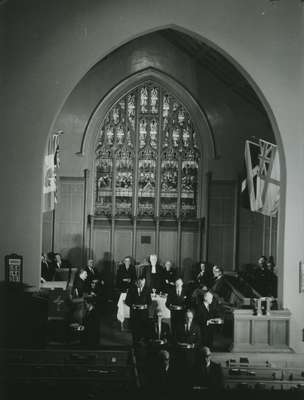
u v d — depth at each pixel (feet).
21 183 59.67
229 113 82.33
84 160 82.02
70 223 82.07
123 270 74.64
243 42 59.52
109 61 81.46
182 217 83.56
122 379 45.19
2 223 59.57
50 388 41.98
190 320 51.65
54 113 59.67
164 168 83.51
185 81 81.92
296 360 54.95
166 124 83.51
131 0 59.31
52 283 63.93
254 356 54.90
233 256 82.69
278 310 57.77
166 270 74.33
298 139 59.77
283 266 59.52
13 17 59.11
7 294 57.26
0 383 43.37
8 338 56.59
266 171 61.31
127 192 83.51
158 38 81.41
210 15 59.31
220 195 82.89
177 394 39.52
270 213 61.16
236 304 61.77
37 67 59.47
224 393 39.60
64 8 59.36
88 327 57.11
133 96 83.20
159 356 45.85
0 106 59.41
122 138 83.46
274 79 59.67
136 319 57.72
